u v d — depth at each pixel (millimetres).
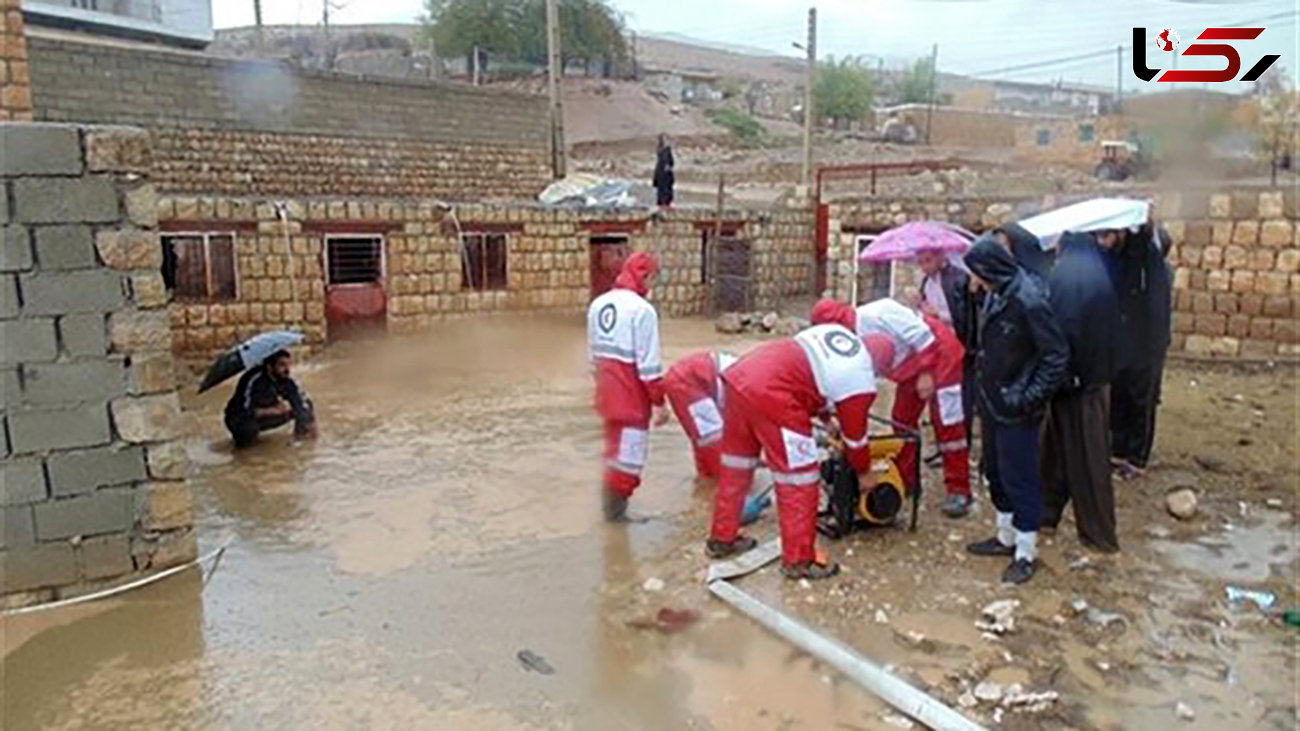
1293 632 4531
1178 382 9516
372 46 47156
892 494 5672
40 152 4715
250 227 11906
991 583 5066
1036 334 4832
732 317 15492
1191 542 5605
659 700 3994
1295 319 9781
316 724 3824
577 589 5094
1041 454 5590
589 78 45188
